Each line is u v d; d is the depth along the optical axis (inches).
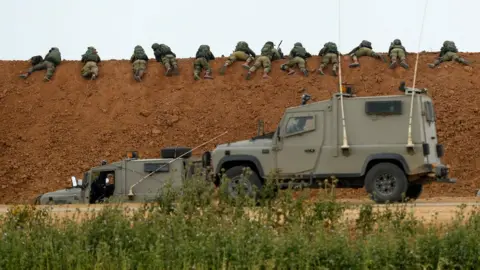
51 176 4109.3
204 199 1738.4
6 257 1517.0
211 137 4232.3
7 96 4685.0
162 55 4817.9
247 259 1435.8
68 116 4512.8
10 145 4338.1
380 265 1419.8
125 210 1814.7
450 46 4677.7
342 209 1712.6
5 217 1868.8
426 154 2440.9
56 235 1625.2
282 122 2546.8
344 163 2487.7
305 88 4466.0
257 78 4606.3
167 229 1592.0
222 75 4670.3
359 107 2491.4
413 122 2449.6
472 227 1539.1
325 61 4613.7
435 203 2484.0
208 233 1540.4
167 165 2933.1
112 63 4913.9
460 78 4461.1
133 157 3029.0
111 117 4468.5
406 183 2443.4
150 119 4409.5
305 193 1897.1
